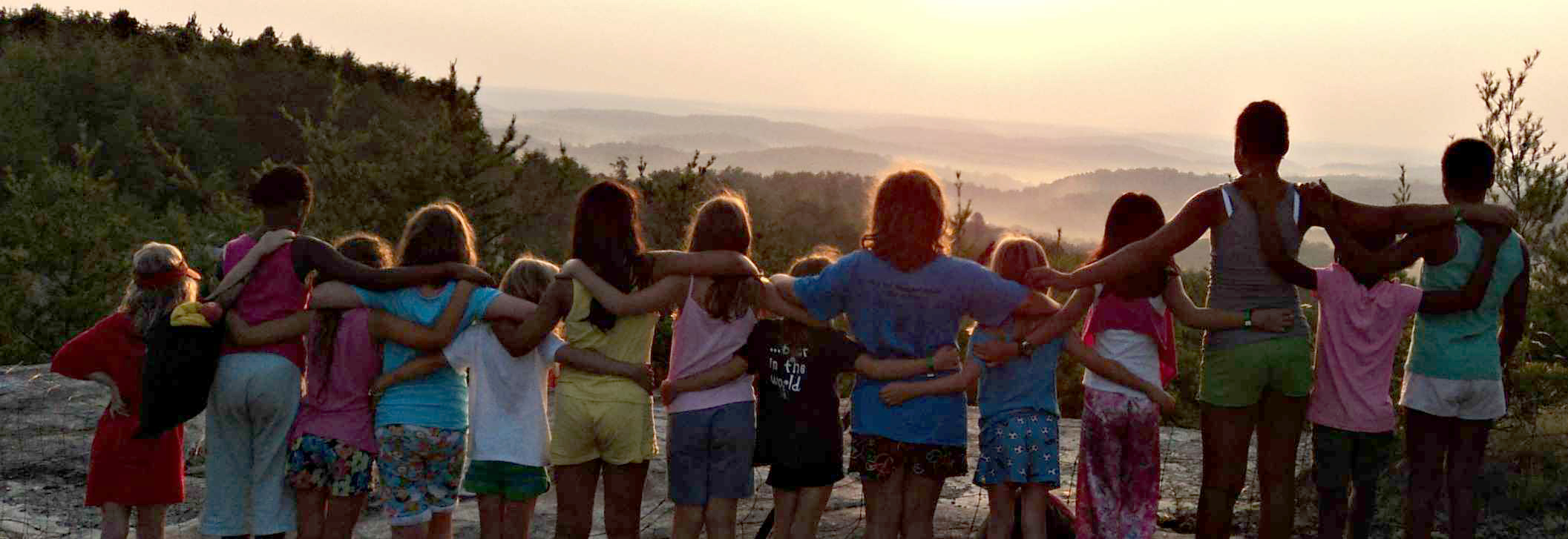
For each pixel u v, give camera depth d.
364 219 12.31
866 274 4.57
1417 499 4.93
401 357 4.67
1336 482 4.79
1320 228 4.72
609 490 4.77
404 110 52.06
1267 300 4.59
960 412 4.71
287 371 4.72
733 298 4.64
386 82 54.62
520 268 4.95
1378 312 4.67
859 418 4.72
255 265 4.70
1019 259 4.77
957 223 11.83
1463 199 4.72
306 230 12.22
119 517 5.11
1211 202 4.58
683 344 4.69
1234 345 4.61
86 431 8.14
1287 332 4.56
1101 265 4.61
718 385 4.68
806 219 90.19
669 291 4.60
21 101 40.75
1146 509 4.82
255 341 4.67
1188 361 12.98
